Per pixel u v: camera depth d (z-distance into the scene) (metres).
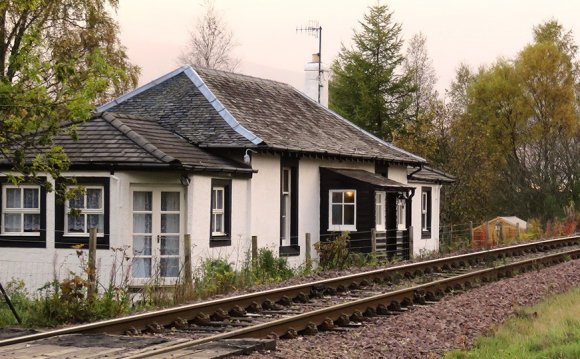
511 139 61.72
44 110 15.98
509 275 21.66
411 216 34.81
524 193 58.81
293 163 27.30
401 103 59.22
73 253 21.91
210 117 26.05
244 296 14.63
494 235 36.53
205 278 18.98
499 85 61.94
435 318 14.03
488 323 13.62
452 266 23.45
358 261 25.62
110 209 21.70
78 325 12.20
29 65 15.95
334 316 13.41
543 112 61.25
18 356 9.60
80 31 33.78
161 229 22.16
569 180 58.47
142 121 24.83
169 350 9.95
